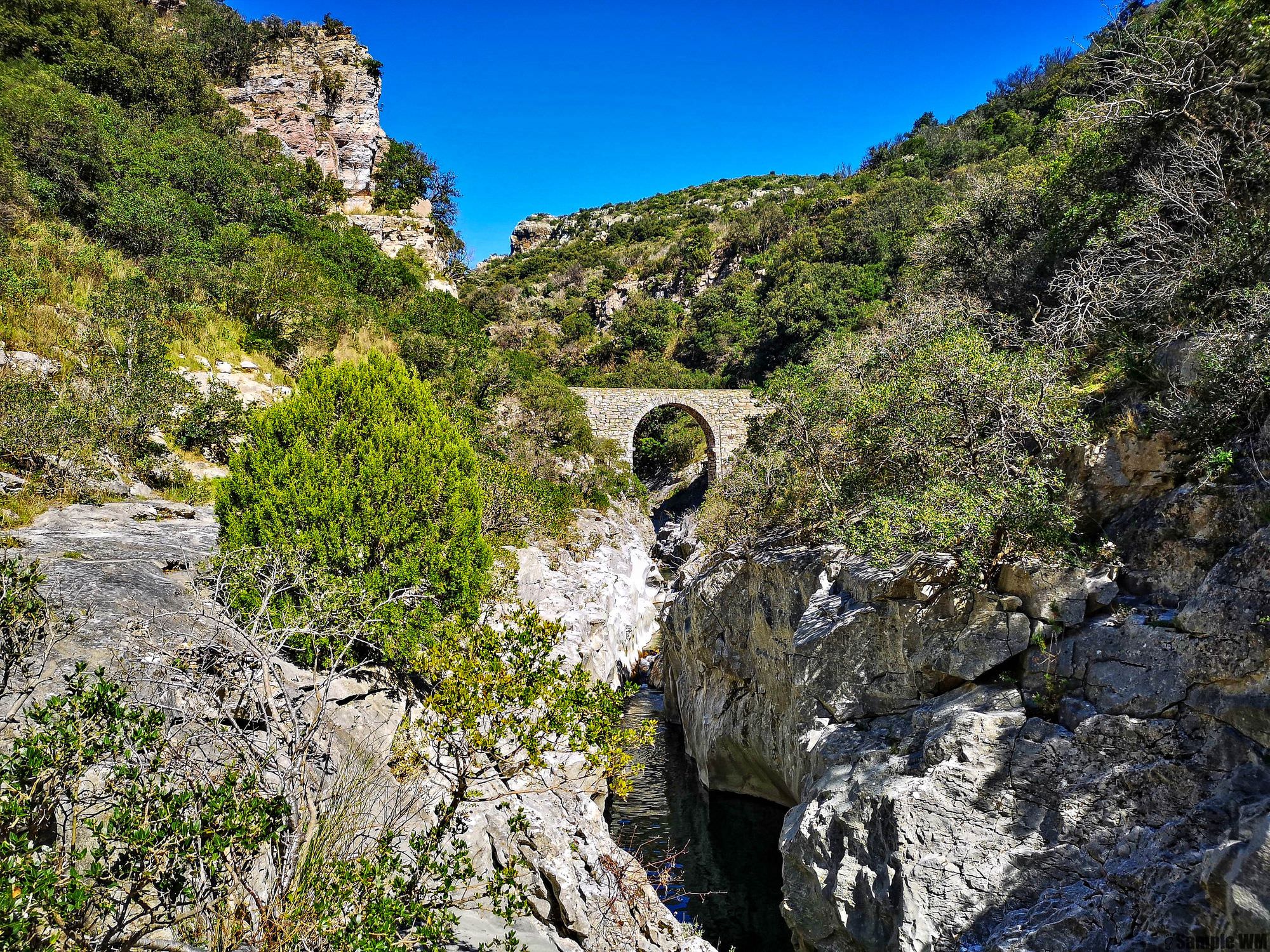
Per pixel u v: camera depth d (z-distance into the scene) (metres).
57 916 3.85
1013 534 10.20
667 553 41.03
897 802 8.84
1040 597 9.59
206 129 47.94
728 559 18.11
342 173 58.72
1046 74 79.12
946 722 9.55
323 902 4.58
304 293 28.77
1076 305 12.51
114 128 35.94
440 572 10.70
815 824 10.06
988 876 8.03
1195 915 6.13
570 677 8.05
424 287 47.41
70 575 8.35
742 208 115.50
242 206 37.59
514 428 34.81
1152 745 7.80
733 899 12.84
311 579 8.99
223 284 26.59
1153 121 13.77
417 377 12.48
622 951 7.90
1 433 13.50
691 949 8.73
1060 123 18.47
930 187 70.00
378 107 62.69
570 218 150.62
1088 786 7.97
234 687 6.57
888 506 11.71
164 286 24.53
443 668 8.37
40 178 26.08
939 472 12.34
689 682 19.58
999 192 21.39
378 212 57.72
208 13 61.84
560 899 7.89
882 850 9.03
